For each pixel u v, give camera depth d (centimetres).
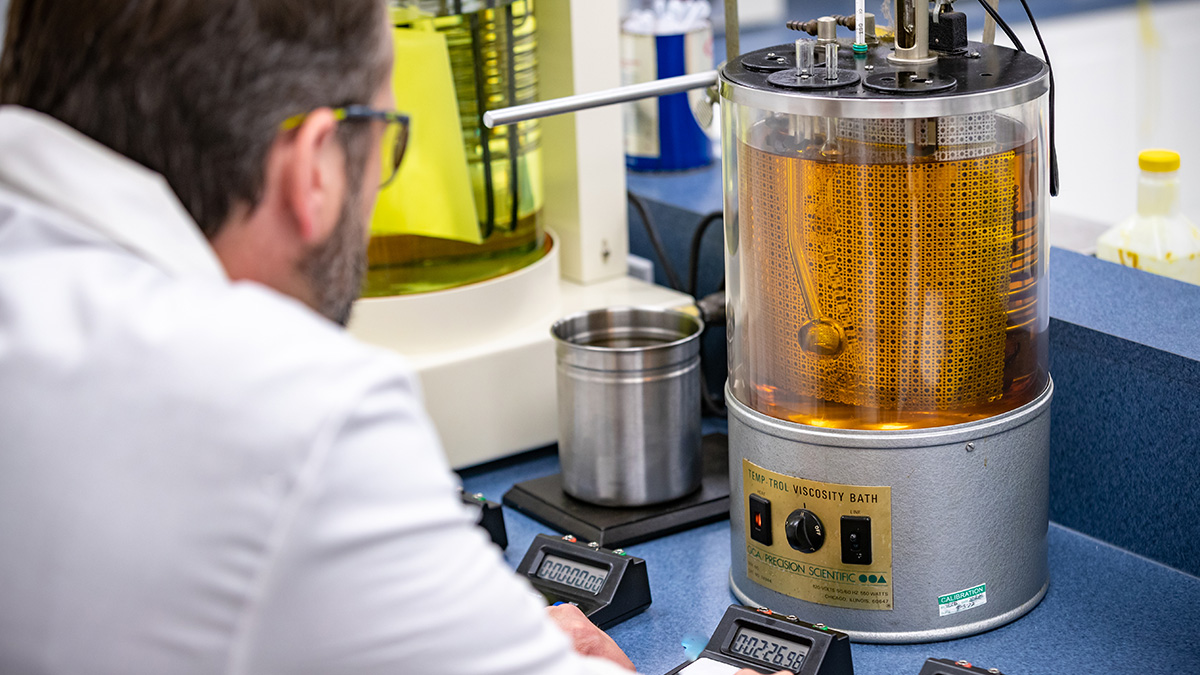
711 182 168
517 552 118
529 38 130
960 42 97
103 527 50
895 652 95
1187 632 98
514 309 133
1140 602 103
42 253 56
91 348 52
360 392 53
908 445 90
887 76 90
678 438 120
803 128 88
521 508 126
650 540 118
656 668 97
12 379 52
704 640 101
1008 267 90
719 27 284
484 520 117
